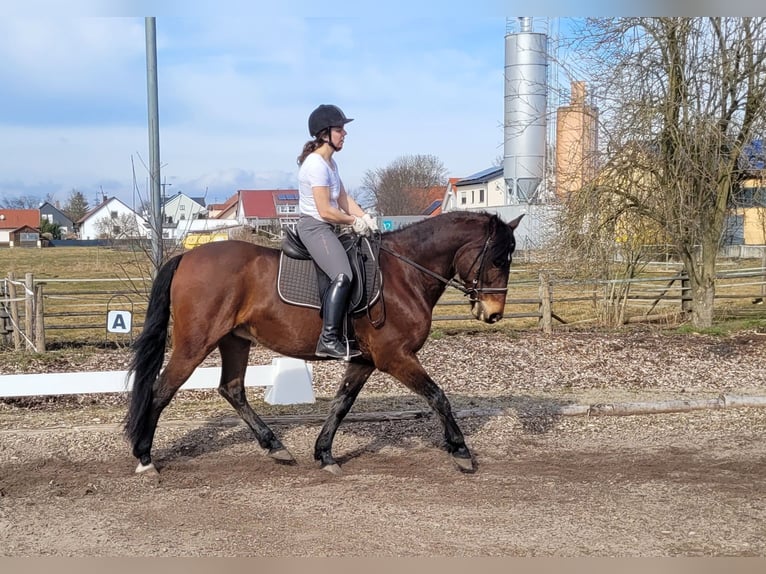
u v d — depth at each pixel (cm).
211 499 514
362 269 545
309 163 534
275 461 597
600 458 612
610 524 469
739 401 772
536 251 1429
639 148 1202
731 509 495
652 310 1455
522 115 2398
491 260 562
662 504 505
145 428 554
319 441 582
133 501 511
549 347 1097
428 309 570
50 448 629
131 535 452
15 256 4475
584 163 1261
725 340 1159
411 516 482
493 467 587
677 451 630
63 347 1195
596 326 1346
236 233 1217
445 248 568
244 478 560
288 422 703
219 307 542
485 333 1248
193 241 1467
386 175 6594
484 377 923
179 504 505
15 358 987
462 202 5038
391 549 430
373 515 484
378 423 708
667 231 1277
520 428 700
